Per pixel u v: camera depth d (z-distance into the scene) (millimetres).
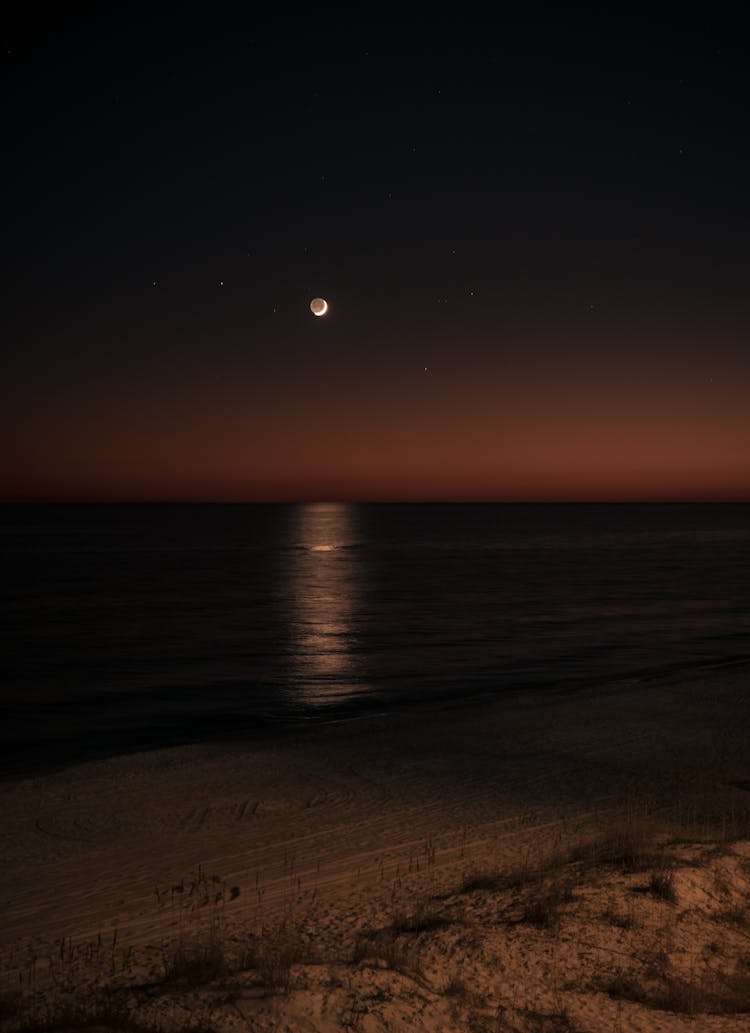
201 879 7715
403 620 35281
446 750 13570
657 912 6344
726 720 15852
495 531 153750
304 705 18953
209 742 14539
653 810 9852
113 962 5844
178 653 26891
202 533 145875
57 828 9469
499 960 5543
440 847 8609
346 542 113875
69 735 16188
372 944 5805
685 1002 4977
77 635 31078
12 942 6320
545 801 10453
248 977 5172
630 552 88750
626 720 15914
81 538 126312
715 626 32625
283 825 9523
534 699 18422
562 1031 4570
